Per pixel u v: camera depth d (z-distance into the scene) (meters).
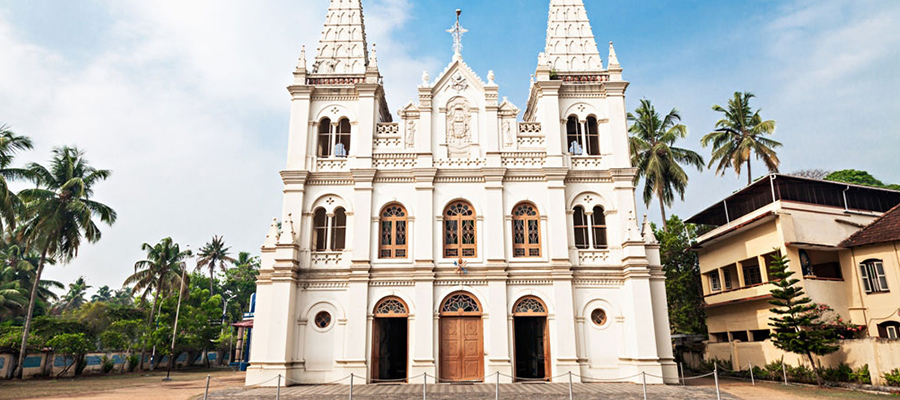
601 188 24.62
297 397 18.23
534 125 25.67
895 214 25.61
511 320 22.69
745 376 26.70
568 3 28.44
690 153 38.66
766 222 27.05
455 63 26.16
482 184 24.44
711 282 33.16
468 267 23.19
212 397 18.66
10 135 28.48
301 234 23.78
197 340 45.31
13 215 27.84
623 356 22.44
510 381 21.80
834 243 26.62
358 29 27.70
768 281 26.39
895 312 23.78
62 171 34.78
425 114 25.36
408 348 22.34
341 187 24.53
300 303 23.00
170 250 50.34
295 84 25.62
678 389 19.91
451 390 19.67
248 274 73.62
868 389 20.27
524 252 23.77
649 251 23.83
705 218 33.81
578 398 17.67
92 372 36.59
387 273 23.16
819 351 21.17
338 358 22.34
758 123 38.66
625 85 25.84
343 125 26.19
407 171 24.44
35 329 38.88
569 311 22.55
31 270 54.31
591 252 23.77
